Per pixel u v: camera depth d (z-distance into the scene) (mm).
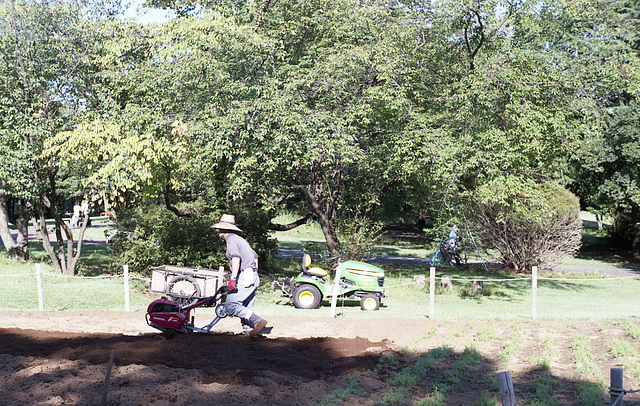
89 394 5887
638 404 6758
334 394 6508
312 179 20078
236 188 16172
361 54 17156
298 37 19562
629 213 38719
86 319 10875
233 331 10031
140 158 16172
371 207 21719
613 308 15586
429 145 16750
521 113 16031
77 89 19109
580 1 18859
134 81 18125
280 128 15914
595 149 30797
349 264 14680
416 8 19250
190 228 18250
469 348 9016
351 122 18156
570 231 26000
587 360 8406
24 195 18266
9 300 13773
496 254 28641
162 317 8969
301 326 10734
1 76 18297
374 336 9945
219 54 16969
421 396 6883
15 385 6141
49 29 18766
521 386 7418
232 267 8750
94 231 40906
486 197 17078
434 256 26484
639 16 31938
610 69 18547
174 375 6621
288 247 34406
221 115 16609
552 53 18250
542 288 21328
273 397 6242
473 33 19062
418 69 18641
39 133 17828
